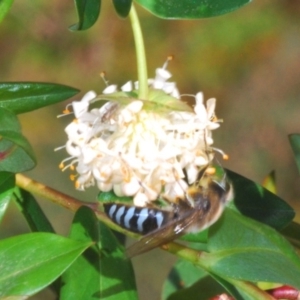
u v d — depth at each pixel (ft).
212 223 0.44
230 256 0.43
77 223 0.45
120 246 0.45
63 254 0.41
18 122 0.40
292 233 0.47
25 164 0.42
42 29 1.24
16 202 0.47
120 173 0.43
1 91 0.44
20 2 1.24
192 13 0.42
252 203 0.46
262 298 0.43
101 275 0.44
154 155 0.43
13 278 0.40
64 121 1.16
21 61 1.24
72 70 1.24
